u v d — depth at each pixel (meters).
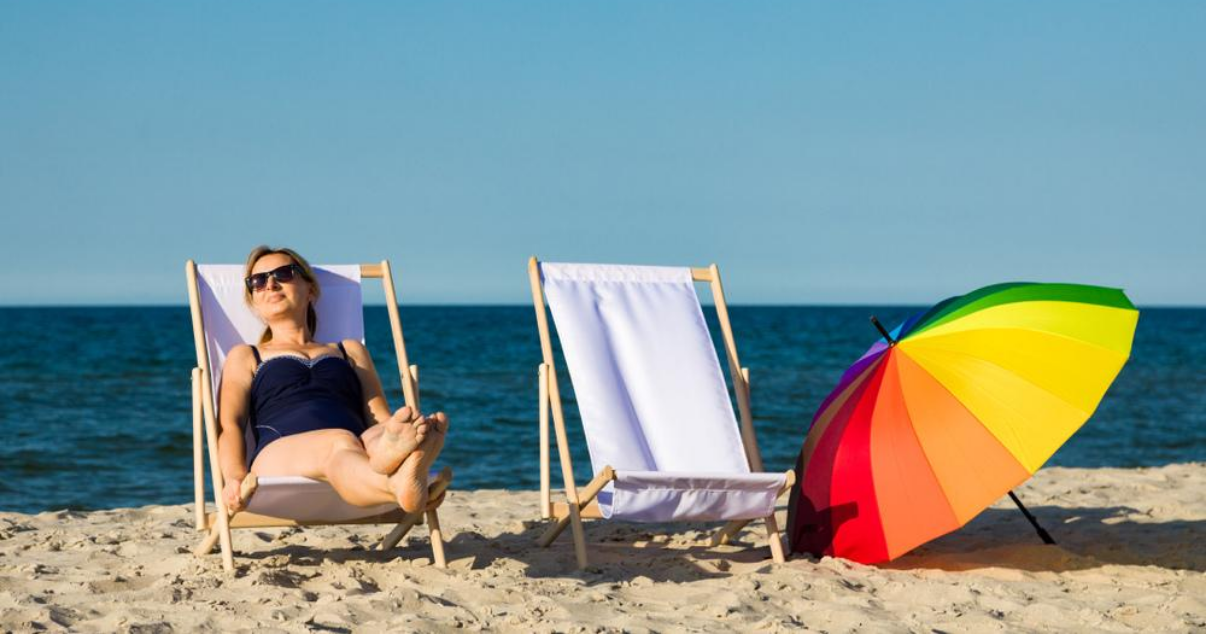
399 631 3.42
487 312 107.94
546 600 3.82
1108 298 4.59
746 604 3.88
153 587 3.99
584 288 5.00
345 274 5.09
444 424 3.71
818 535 4.68
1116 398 19.25
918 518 4.37
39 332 46.12
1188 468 8.35
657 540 5.40
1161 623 3.75
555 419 4.63
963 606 3.94
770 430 14.40
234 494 3.92
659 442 4.72
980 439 4.34
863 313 101.56
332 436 4.08
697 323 5.09
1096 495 6.73
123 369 24.22
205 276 4.84
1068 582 4.38
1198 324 70.12
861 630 3.62
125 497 9.15
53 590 4.03
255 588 3.98
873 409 4.62
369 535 5.24
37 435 12.71
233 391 4.47
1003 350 4.48
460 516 6.08
